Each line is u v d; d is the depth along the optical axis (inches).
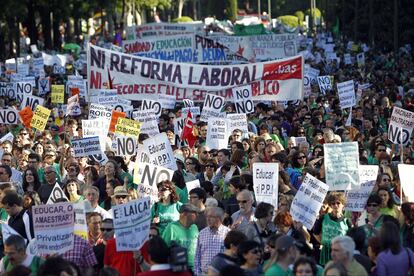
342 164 668.1
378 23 3262.8
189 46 1672.0
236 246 524.1
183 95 1159.0
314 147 900.0
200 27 2153.1
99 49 1152.2
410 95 1466.5
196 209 605.0
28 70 1937.7
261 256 541.6
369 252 542.9
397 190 708.0
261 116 1203.2
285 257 497.0
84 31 5477.4
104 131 922.1
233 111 1186.0
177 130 1018.7
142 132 942.4
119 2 4456.2
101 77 1156.5
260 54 2000.5
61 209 564.7
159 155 758.5
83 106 1342.3
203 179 797.2
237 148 813.9
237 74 1156.5
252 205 654.5
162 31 2138.3
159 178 695.7
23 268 471.2
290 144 936.9
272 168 658.2
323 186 619.8
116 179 730.2
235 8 6850.4
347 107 1159.0
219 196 757.9
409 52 2960.1
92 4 3730.3
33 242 588.4
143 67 1151.0
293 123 1113.4
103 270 493.7
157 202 652.7
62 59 2252.7
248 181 704.4
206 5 7455.7
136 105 1395.2
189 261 596.1
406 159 820.6
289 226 598.2
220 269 478.9
